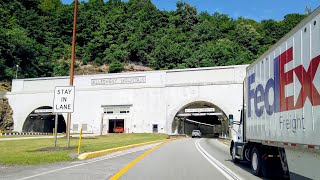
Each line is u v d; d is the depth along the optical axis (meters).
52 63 138.62
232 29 160.62
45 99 90.38
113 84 86.06
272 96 10.77
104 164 14.96
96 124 85.44
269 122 11.05
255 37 143.50
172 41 152.62
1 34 115.44
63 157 16.81
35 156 17.03
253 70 13.38
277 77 10.32
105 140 39.47
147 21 169.00
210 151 25.62
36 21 156.62
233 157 17.22
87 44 164.00
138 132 81.75
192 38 152.25
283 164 10.59
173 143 40.06
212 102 77.25
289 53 9.33
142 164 15.32
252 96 13.45
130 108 83.56
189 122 100.44
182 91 80.06
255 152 12.86
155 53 147.25
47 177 10.49
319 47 7.44
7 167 13.38
